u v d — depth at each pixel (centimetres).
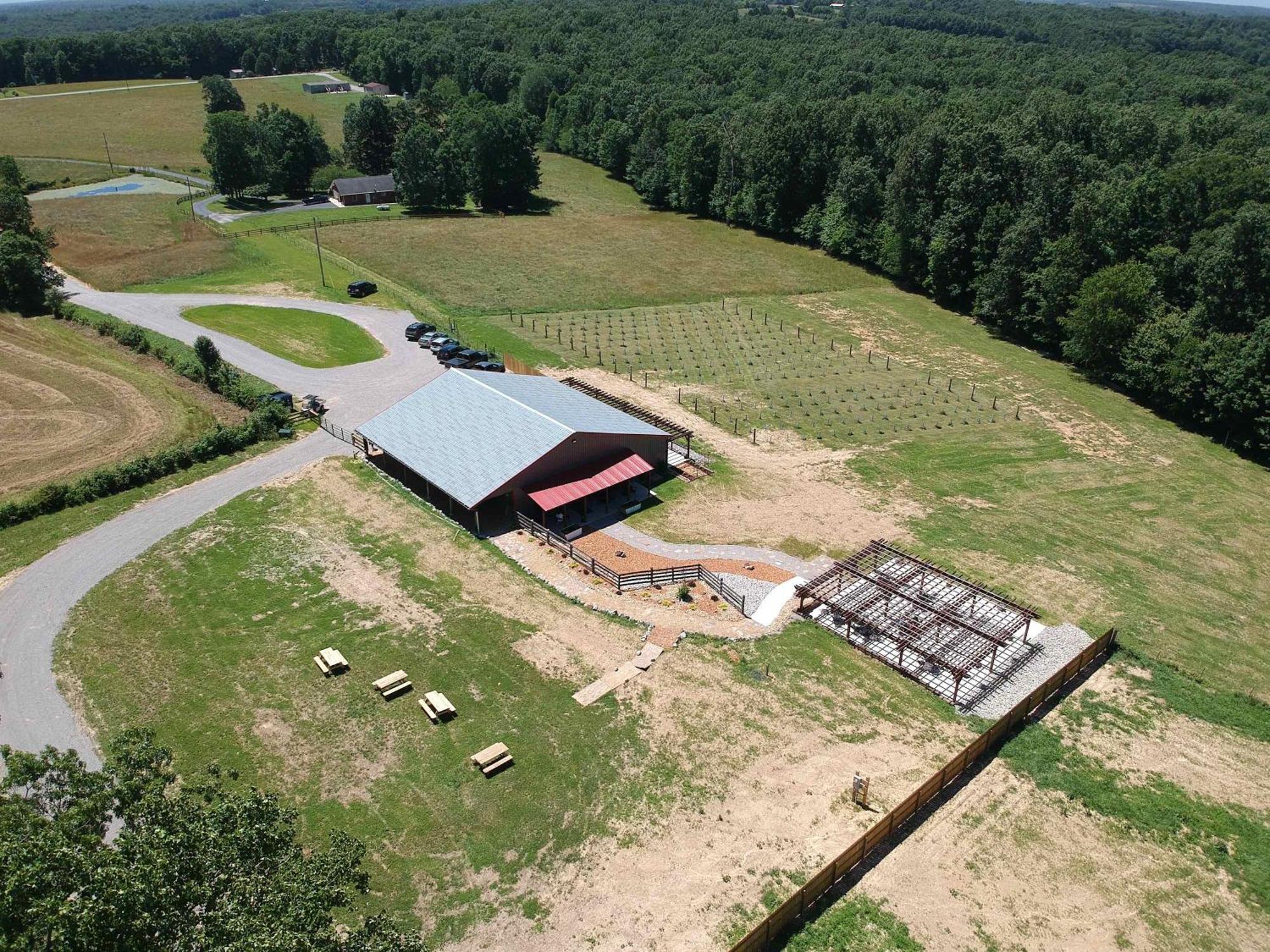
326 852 2895
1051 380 8062
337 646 4247
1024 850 3284
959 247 9681
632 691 3994
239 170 13788
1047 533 5512
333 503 5578
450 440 5744
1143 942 2956
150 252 10838
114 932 1800
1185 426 7181
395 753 3612
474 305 9562
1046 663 4319
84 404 6781
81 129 18575
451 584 4769
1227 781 3650
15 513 5291
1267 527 5688
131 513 5425
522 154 14188
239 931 1848
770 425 6931
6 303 8575
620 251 11981
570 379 7538
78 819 2172
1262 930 3020
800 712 3912
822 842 3256
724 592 4738
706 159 13738
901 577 4822
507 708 3869
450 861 3147
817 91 16238
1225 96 15175
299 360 7819
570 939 2875
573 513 5569
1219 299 7050
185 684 3981
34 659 4141
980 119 10531
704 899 3023
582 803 3400
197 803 2656
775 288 10594
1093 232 8119
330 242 11844
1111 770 3678
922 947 2895
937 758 3681
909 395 7594
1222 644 4531
